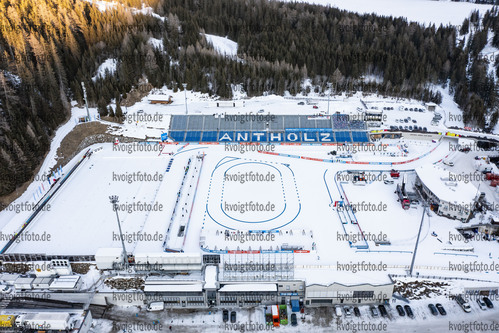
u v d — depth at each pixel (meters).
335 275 74.44
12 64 131.75
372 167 117.88
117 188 107.06
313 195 103.94
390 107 152.62
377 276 74.56
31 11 166.88
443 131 133.88
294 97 161.12
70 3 184.00
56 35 154.50
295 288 73.31
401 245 85.50
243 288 72.31
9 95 120.31
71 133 130.88
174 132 137.50
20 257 79.88
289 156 124.56
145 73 160.88
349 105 153.62
